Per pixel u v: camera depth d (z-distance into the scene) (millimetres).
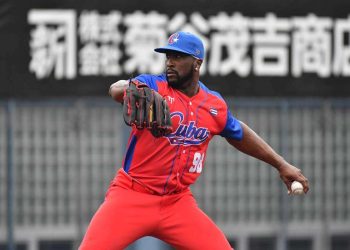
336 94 41750
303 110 42812
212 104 20141
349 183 43750
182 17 40219
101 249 19531
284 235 43062
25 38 39000
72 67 39375
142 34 39938
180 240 20250
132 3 39844
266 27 41000
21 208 40719
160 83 19750
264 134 42094
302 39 41344
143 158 19812
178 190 20188
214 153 42656
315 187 43500
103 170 41094
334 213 43719
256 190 43000
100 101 40812
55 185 40969
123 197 19891
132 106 18500
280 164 21047
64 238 41125
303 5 41344
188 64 19516
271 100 41938
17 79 38969
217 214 42625
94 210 41062
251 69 40844
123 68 39781
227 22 40594
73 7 39344
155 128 18688
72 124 40750
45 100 40219
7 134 39938
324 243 43656
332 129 43156
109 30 39688
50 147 40844
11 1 38781
